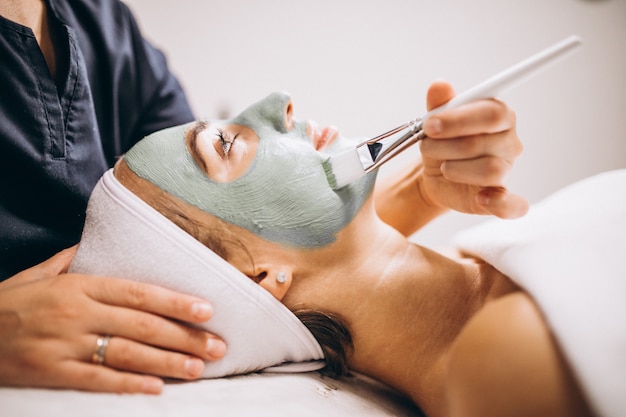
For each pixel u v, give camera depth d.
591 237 0.62
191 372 0.59
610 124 1.38
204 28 1.50
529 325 0.57
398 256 0.72
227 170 0.69
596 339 0.52
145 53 1.10
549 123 1.40
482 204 0.65
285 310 0.66
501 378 0.56
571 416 0.52
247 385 0.63
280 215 0.67
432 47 1.42
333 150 0.72
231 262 0.67
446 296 0.70
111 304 0.59
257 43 1.50
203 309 0.59
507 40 1.38
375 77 1.46
